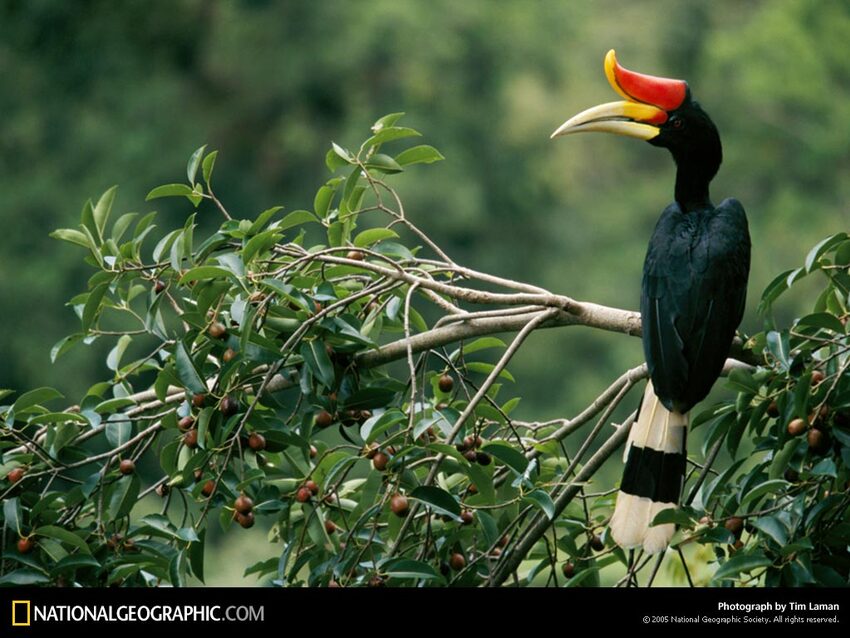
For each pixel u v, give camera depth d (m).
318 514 7.92
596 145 38.66
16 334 30.86
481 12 35.75
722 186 36.56
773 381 7.38
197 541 7.78
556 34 37.31
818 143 35.25
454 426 7.38
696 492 7.67
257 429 7.69
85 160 34.31
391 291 8.28
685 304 7.97
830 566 7.28
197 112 35.44
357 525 7.42
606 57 9.09
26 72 35.66
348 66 34.88
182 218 33.69
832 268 7.63
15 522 7.68
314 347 7.71
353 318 7.91
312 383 7.93
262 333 7.90
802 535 7.21
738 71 36.41
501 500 8.55
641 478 7.52
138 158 34.19
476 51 35.53
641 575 13.80
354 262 7.78
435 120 34.44
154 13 36.06
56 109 35.28
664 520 7.07
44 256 32.28
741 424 7.65
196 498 7.59
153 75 35.75
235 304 7.46
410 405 7.23
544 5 37.31
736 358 8.20
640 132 9.02
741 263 8.27
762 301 7.65
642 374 8.02
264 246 7.69
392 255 8.34
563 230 36.06
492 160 34.97
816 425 7.23
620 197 37.94
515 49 36.06
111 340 29.02
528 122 35.62
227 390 7.63
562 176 36.66
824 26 35.16
